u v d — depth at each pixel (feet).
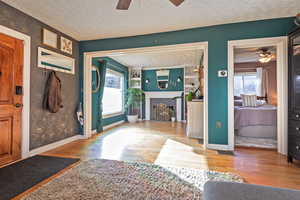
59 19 8.84
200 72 16.94
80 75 12.16
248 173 6.55
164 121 21.26
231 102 9.35
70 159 7.98
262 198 2.73
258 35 8.93
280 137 8.87
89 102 12.41
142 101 22.57
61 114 10.51
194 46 9.96
